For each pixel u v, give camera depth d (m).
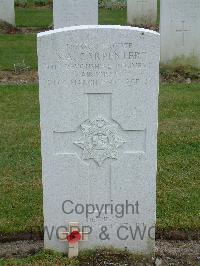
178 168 2.73
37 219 2.23
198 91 4.11
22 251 2.08
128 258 1.99
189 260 2.02
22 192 2.48
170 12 4.50
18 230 2.17
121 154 1.92
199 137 3.13
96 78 1.84
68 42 1.80
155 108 1.87
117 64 1.82
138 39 1.80
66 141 1.90
